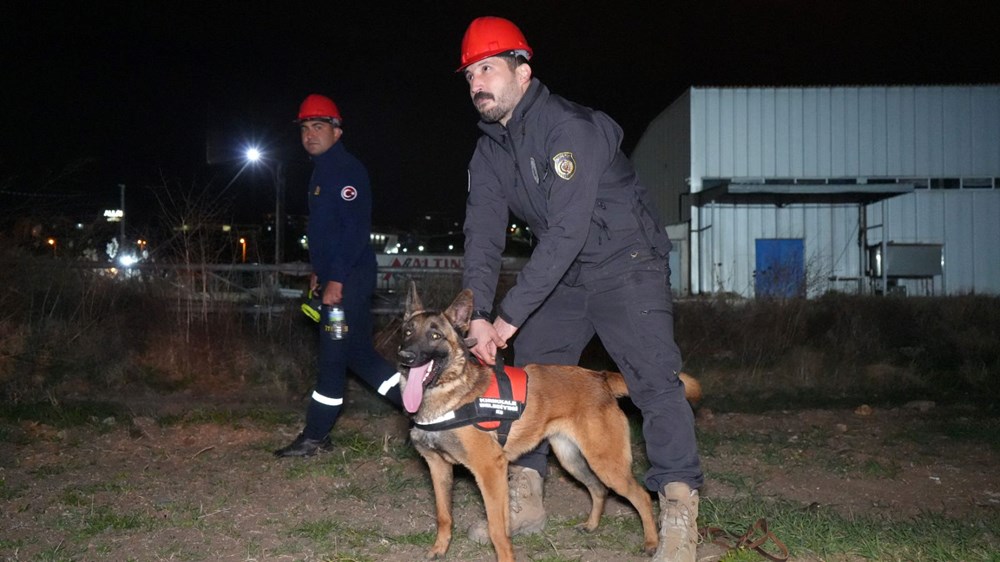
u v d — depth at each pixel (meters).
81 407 9.09
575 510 5.86
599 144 4.57
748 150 29.06
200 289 12.06
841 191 26.11
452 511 5.81
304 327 12.40
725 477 6.61
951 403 10.59
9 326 11.20
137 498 6.04
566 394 4.88
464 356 4.72
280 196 23.23
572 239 4.50
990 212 28.91
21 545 5.05
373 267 7.36
